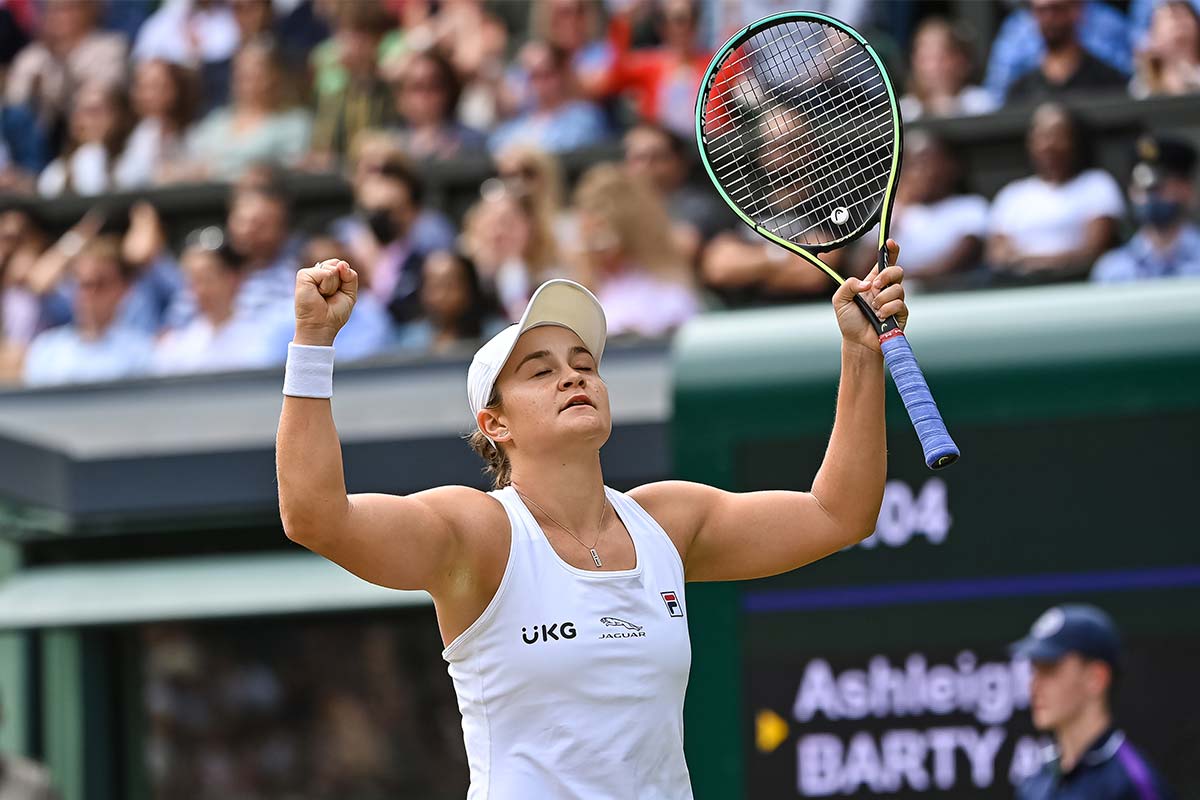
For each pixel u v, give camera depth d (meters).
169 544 29.58
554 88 33.97
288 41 37.84
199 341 32.34
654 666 11.58
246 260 32.56
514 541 11.67
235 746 30.02
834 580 23.12
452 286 30.00
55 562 30.02
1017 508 22.73
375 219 31.77
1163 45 30.05
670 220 29.52
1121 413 22.58
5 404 30.17
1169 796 19.73
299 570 27.92
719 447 23.39
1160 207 27.09
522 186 30.34
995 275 28.25
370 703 29.73
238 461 27.59
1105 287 23.53
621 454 26.20
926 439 11.99
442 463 26.55
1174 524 22.33
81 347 33.81
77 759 29.56
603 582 11.64
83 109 37.78
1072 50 30.70
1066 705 19.53
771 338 23.69
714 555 12.76
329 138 36.19
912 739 22.78
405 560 11.36
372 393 28.11
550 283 12.03
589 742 11.39
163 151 36.97
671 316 28.36
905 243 29.31
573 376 12.02
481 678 11.61
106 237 35.03
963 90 31.94
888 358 12.45
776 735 23.09
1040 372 22.80
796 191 15.02
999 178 30.41
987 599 22.70
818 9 33.56
